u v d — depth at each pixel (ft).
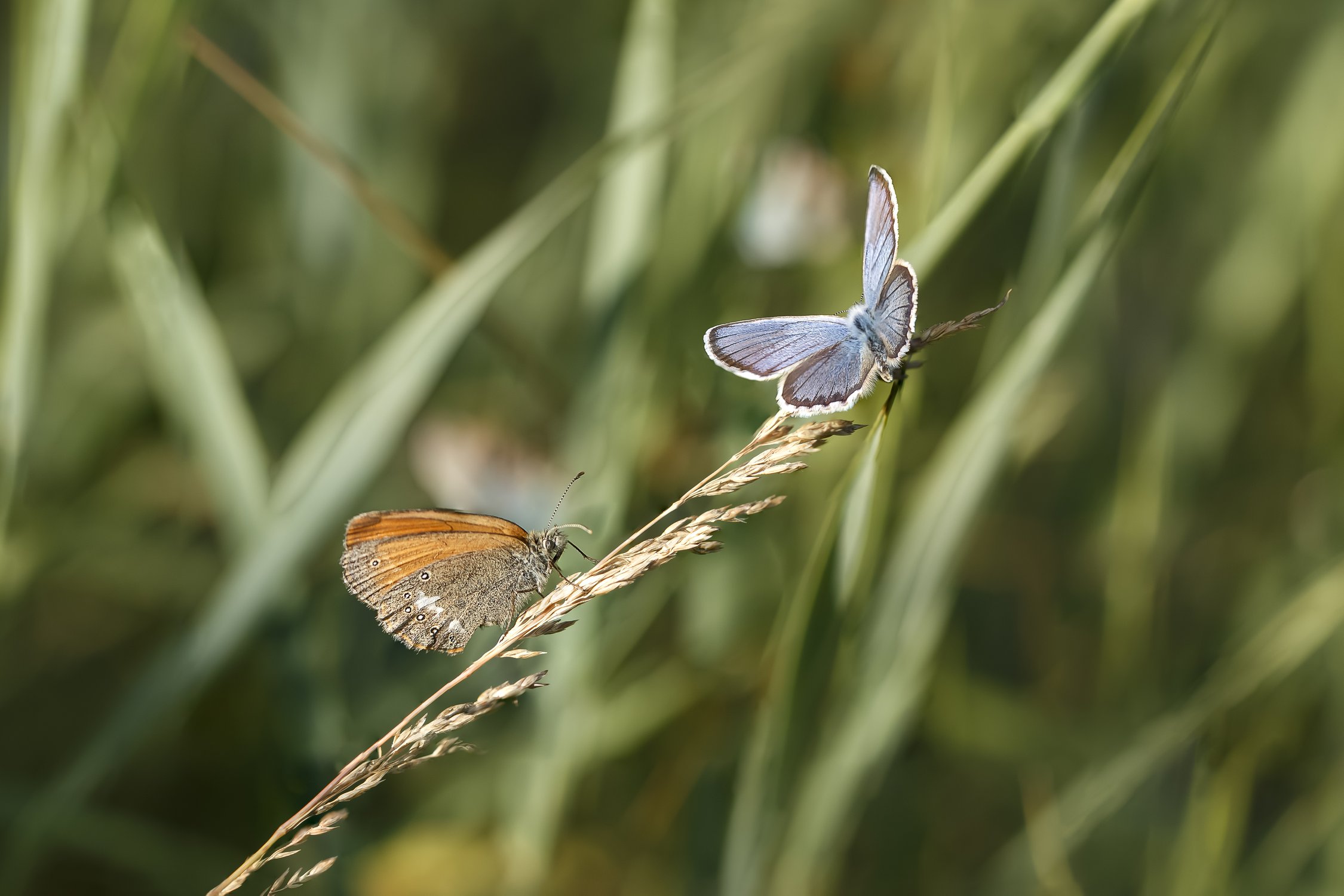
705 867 1.16
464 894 1.16
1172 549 1.23
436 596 1.08
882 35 1.23
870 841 1.19
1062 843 1.14
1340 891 1.14
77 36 1.10
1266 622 1.19
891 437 1.08
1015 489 1.26
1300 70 1.25
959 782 1.21
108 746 1.09
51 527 1.22
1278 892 1.14
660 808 1.19
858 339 1.03
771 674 1.16
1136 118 1.17
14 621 1.24
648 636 1.22
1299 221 1.25
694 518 1.00
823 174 1.22
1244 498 1.26
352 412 1.11
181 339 1.13
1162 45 1.17
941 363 1.22
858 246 1.22
